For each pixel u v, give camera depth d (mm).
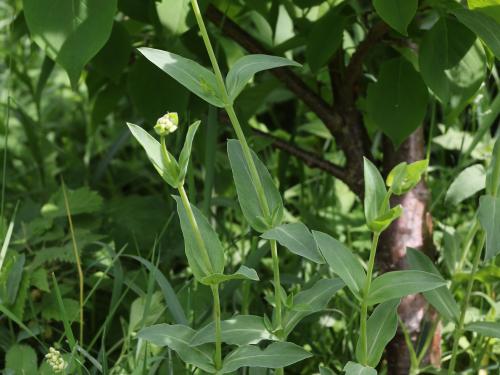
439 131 1345
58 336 1104
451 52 985
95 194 1153
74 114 1674
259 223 855
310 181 1338
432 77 983
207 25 1104
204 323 1030
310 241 838
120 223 1209
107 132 1655
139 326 1021
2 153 1416
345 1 1040
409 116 1016
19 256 1043
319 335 1108
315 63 1038
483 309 1136
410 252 977
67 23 891
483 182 1079
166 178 809
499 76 1382
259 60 832
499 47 926
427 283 834
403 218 1076
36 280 1048
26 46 1722
